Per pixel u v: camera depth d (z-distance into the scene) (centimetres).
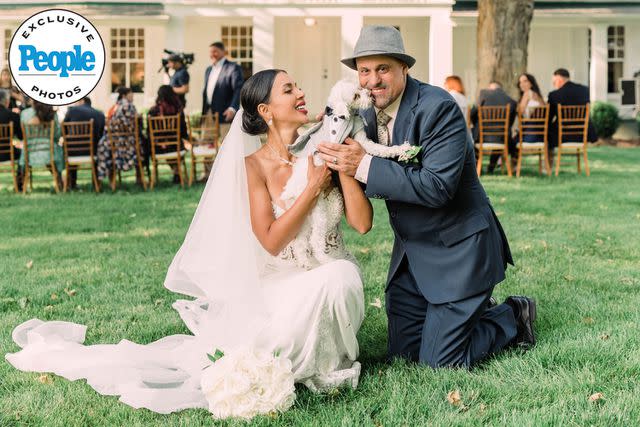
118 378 324
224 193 316
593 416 277
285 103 319
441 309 333
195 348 335
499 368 328
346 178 317
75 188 1084
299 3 1931
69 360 345
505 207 834
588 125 1138
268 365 287
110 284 507
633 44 2178
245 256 314
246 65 2131
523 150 1167
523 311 365
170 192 1024
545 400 295
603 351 344
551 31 2244
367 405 294
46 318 427
